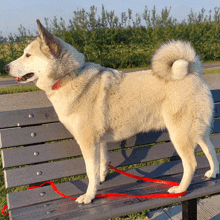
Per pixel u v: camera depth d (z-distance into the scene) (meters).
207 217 2.73
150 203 2.06
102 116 2.36
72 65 2.28
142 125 2.56
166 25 16.81
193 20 18.17
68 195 2.31
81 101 2.29
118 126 2.47
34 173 2.37
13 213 2.02
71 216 1.93
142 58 14.89
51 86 2.31
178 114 2.37
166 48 2.43
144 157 2.89
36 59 2.31
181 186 2.28
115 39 15.27
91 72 2.37
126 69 14.05
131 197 2.21
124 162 2.81
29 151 2.39
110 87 2.41
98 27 15.04
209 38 16.89
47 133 2.49
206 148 2.66
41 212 2.02
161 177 2.71
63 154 2.54
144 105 2.46
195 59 2.50
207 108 2.41
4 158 2.29
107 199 2.21
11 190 3.31
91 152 2.32
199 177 2.62
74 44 14.23
